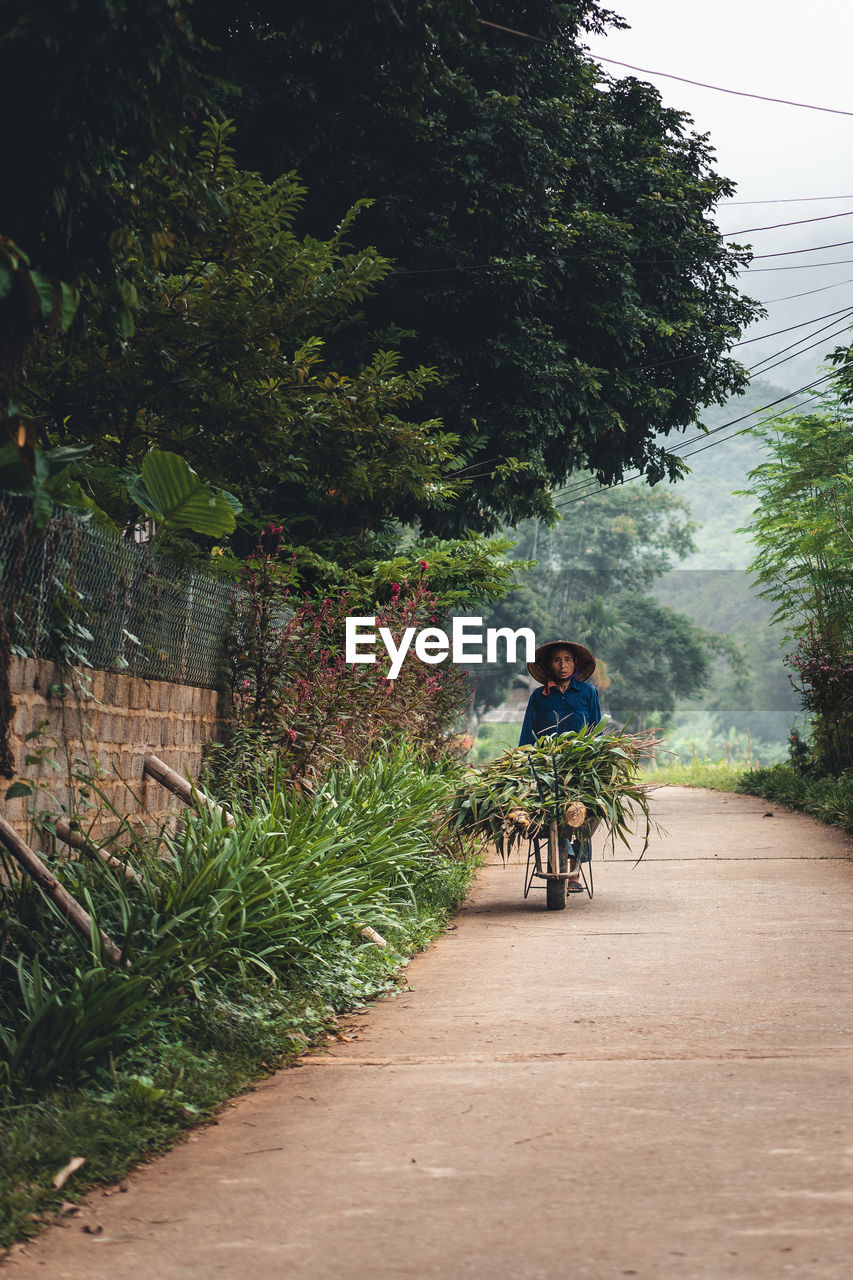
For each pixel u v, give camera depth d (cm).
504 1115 441
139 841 676
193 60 639
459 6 663
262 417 1080
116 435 1108
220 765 937
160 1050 503
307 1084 498
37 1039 462
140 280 696
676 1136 409
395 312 1634
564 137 1706
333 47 736
